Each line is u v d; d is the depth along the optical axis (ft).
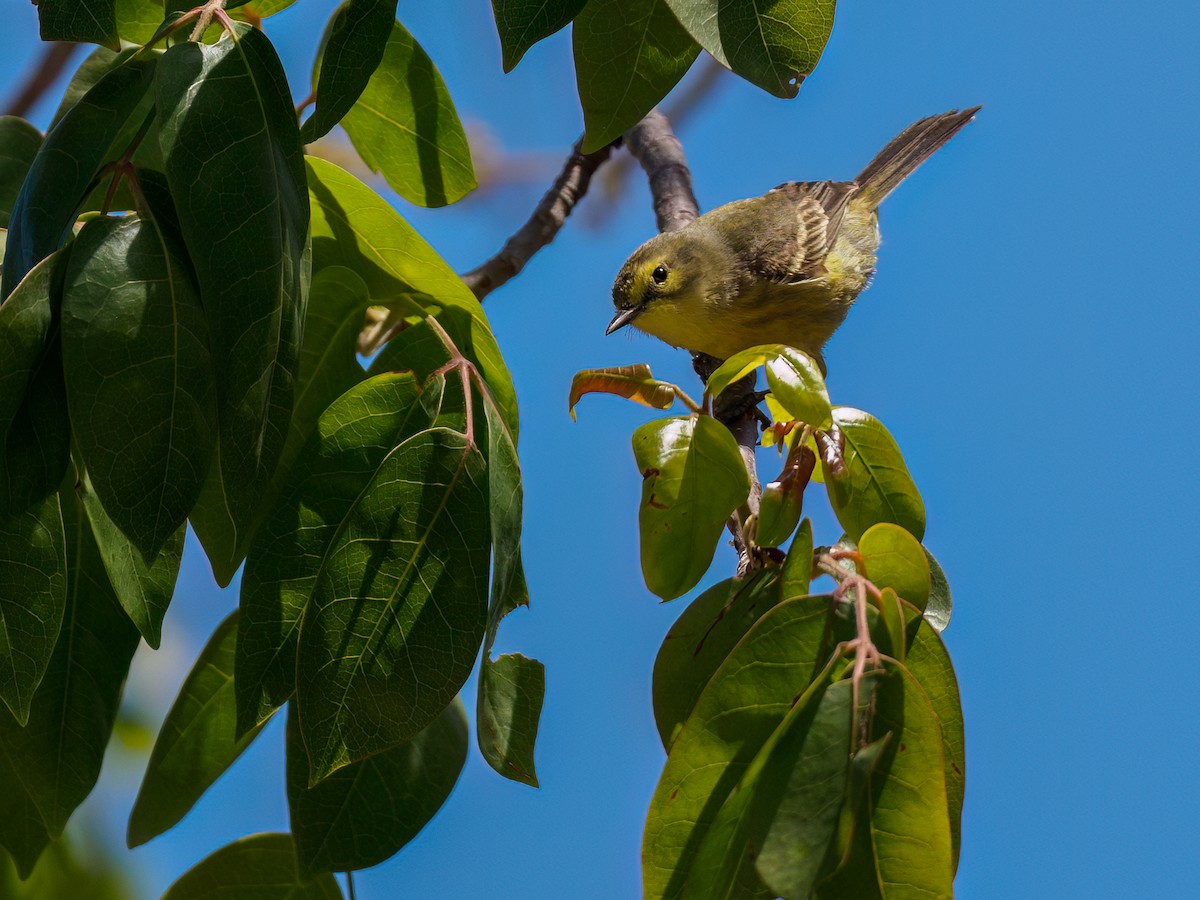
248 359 8.87
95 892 19.67
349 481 11.22
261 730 12.94
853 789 8.13
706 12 9.58
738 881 8.85
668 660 11.71
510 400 13.11
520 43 9.78
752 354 10.98
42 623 9.19
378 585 10.02
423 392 11.35
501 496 10.68
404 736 9.80
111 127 9.61
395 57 13.69
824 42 9.54
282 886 12.32
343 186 12.75
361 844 11.69
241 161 9.04
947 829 8.63
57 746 11.71
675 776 8.94
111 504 8.63
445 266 13.03
